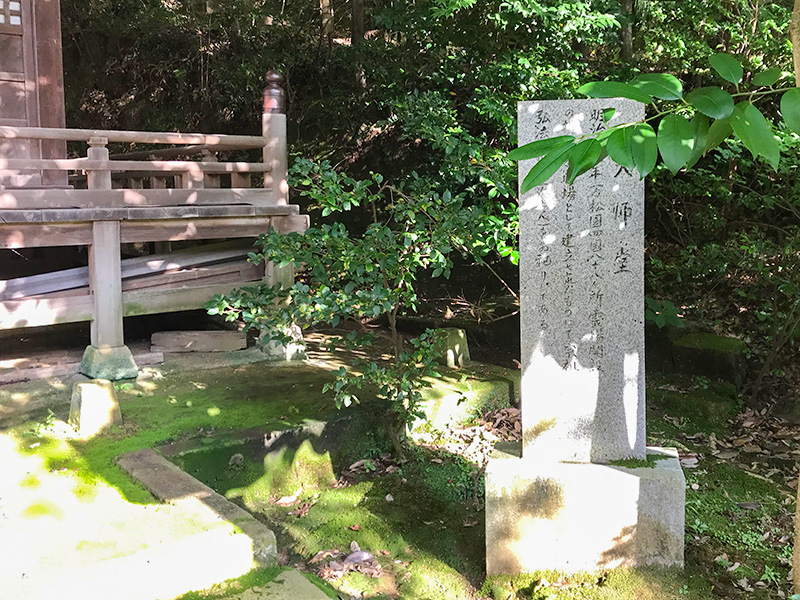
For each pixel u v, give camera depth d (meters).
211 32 10.97
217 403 4.90
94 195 5.34
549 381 3.48
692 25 7.31
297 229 6.17
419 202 4.55
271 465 4.35
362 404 4.89
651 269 7.53
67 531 3.08
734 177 6.91
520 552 3.44
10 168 5.02
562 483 3.39
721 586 3.32
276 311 4.62
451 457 4.71
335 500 4.20
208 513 3.27
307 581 3.02
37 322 5.17
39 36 5.87
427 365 4.48
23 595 2.61
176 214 5.57
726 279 7.09
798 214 6.55
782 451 5.05
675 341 6.24
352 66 9.87
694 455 4.87
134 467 3.76
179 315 7.64
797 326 6.16
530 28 6.41
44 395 5.00
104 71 11.32
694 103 1.29
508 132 5.66
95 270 5.34
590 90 1.37
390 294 4.44
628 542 3.38
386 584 3.49
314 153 10.35
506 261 8.25
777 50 6.46
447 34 6.91
